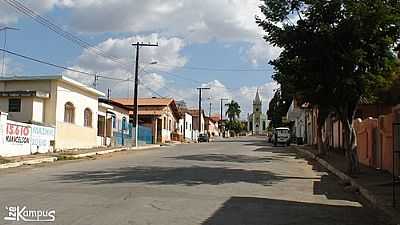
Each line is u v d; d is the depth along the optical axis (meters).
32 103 34.59
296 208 13.21
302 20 20.28
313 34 20.17
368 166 25.17
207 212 12.12
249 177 20.58
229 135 135.25
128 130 55.53
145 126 66.19
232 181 19.05
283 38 20.38
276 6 20.48
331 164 26.45
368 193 15.71
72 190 15.74
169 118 74.19
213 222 10.88
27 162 26.56
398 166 19.55
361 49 19.77
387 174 21.17
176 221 10.88
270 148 47.34
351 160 21.31
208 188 16.81
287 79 21.50
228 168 24.41
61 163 27.45
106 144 47.59
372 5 19.38
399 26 19.81
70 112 38.75
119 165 25.86
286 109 96.12
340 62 20.20
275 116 98.62
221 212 12.17
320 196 15.88
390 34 19.98
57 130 35.84
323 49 20.17
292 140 66.50
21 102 34.81
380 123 22.97
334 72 20.36
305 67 20.81
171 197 14.48
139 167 24.56
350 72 20.36
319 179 20.95
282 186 18.12
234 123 146.50
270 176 21.34
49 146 34.59
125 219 10.93
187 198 14.37
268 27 20.78
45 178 19.53
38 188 16.25
